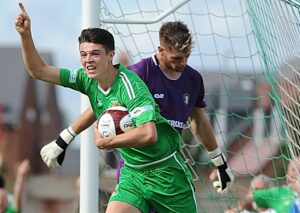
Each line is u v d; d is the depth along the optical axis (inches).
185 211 649.0
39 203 4097.0
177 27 639.8
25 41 633.0
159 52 652.1
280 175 879.7
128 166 649.0
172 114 669.3
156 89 665.0
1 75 5369.1
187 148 853.2
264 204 846.5
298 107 733.9
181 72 670.5
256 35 769.6
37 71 642.2
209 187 809.5
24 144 5078.7
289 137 743.7
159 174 640.4
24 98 5305.1
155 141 604.4
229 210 823.7
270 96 781.3
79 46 620.1
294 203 812.6
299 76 732.7
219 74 843.4
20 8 628.4
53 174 4574.3
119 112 618.8
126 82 620.4
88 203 737.6
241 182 995.3
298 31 733.9
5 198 1049.5
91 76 615.2
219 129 837.2
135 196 640.4
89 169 738.8
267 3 752.3
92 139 738.8
